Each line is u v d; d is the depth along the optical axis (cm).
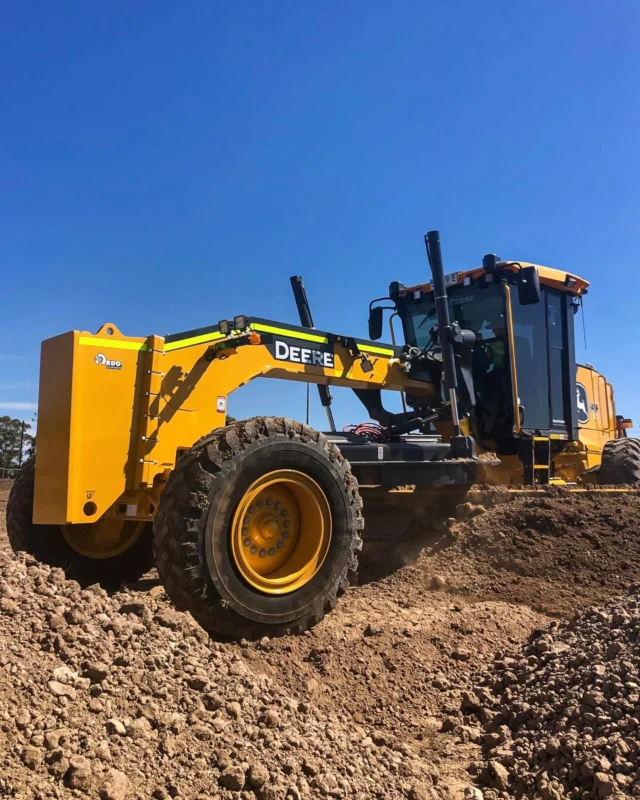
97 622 315
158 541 388
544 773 290
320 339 603
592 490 712
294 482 427
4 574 330
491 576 568
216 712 280
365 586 574
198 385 487
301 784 253
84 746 234
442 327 648
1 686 250
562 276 861
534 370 834
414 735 340
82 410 431
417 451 650
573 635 414
